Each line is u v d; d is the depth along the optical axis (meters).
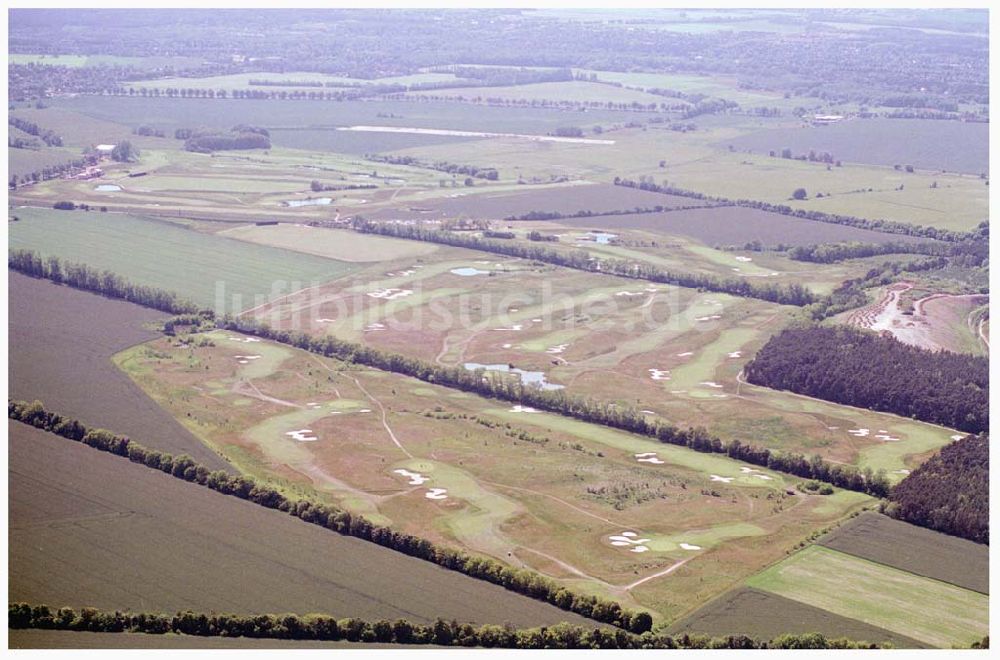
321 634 193.12
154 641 191.75
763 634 195.50
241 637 193.25
